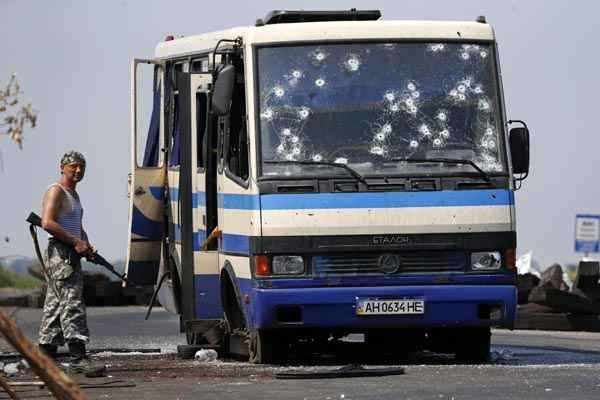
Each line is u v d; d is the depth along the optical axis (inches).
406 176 1039.0
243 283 1057.5
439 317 1034.7
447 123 1059.9
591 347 1317.7
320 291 1019.9
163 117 1302.9
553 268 1975.9
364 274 1026.1
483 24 1091.3
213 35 1199.6
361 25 1073.5
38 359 502.3
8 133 526.6
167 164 1290.6
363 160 1042.7
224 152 1104.2
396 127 1053.8
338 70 1063.6
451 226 1034.7
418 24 1080.8
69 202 1037.8
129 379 930.1
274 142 1042.1
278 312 1031.0
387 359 1144.8
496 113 1067.9
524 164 1072.8
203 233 1150.3
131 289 2245.3
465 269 1039.0
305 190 1028.5
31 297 2177.7
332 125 1049.5
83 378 946.1
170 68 1296.8
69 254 1027.9
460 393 804.6
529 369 987.9
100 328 1690.5
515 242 1048.8
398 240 1027.9
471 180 1044.5
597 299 1654.8
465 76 1073.5
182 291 1157.7
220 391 832.9
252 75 1056.2
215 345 1178.6
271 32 1067.3
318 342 1213.7
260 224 1023.6
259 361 1080.2
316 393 812.0
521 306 1683.1
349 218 1024.9
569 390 818.8
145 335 1552.7
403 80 1066.1
